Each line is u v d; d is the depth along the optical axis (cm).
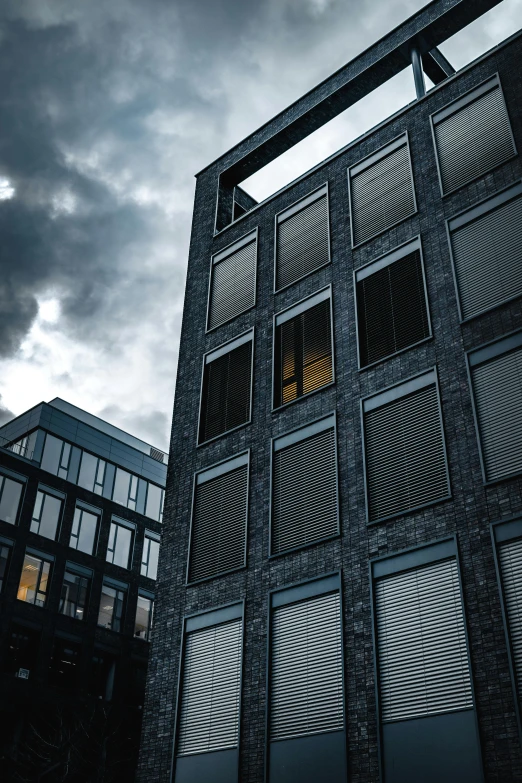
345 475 2136
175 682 2223
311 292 2583
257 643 2089
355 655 1870
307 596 2044
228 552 2320
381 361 2225
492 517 1783
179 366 2884
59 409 5675
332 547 2058
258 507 2312
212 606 2259
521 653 1600
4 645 4447
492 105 2398
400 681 1762
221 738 2036
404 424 2081
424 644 1764
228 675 2117
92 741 4462
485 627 1675
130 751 4681
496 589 1695
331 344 2414
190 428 2688
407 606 1838
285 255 2786
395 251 2397
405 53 2822
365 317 2373
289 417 2388
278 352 2578
